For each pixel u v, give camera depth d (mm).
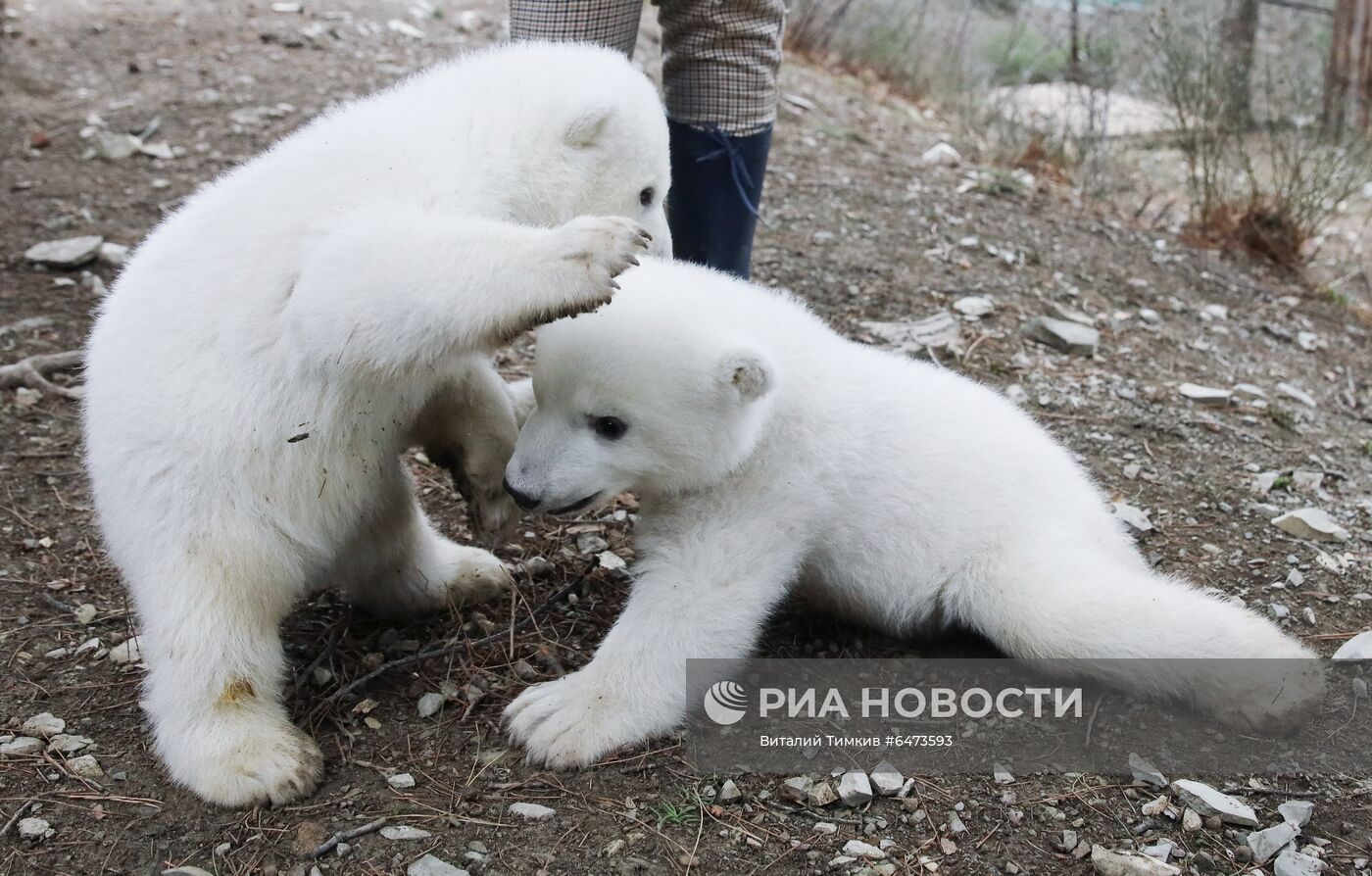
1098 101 9141
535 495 2928
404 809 2596
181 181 6141
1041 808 2639
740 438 2982
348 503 2967
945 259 5949
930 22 11195
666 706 2824
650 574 2980
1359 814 2629
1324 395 5148
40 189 5984
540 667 3121
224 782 2594
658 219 3523
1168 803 2646
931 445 3203
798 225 6195
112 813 2592
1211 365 5219
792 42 10430
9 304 4977
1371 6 8961
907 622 3205
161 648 2684
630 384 2896
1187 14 8492
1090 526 3266
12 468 3973
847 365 3254
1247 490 4078
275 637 2865
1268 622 2969
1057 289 5793
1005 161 8117
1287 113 8414
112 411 2764
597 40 3898
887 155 7656
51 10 8602
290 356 2740
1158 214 7508
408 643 3264
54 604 3320
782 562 3033
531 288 2562
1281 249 6930
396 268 2594
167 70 7613
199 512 2701
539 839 2512
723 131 4207
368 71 7766
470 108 3090
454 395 3174
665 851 2494
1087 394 4727
